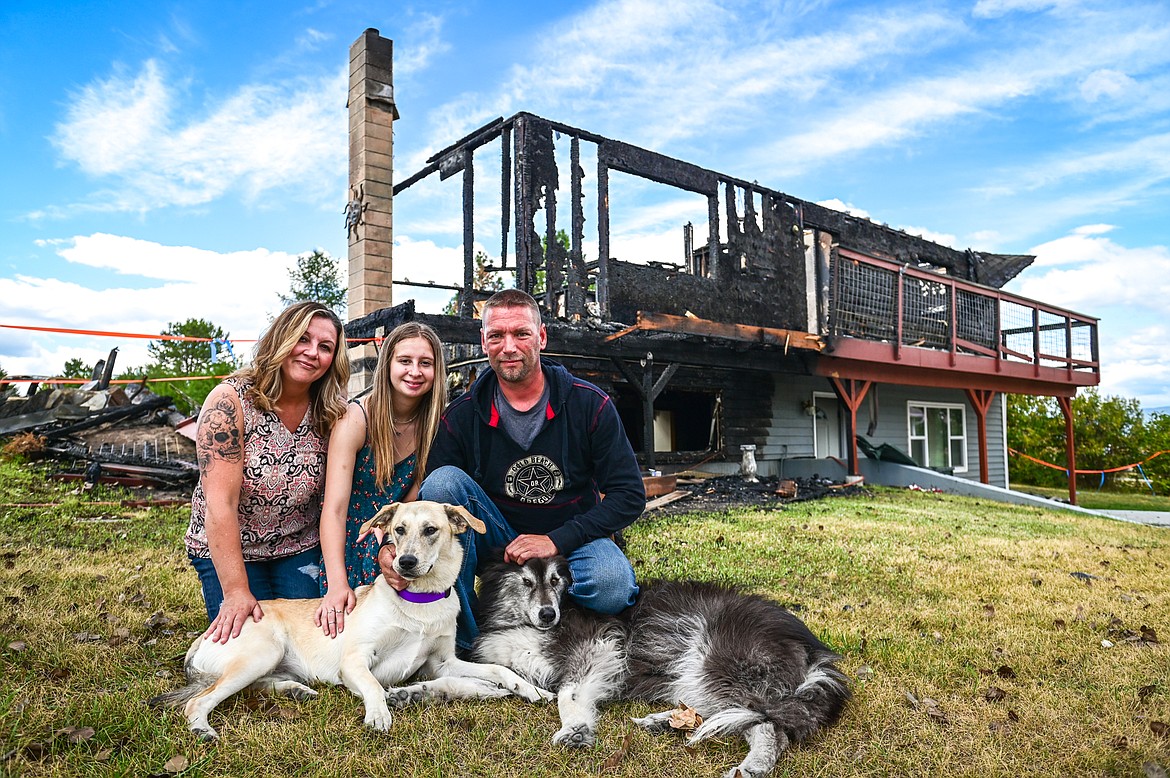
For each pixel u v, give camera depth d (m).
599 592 2.83
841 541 6.06
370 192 8.66
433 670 2.69
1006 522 8.02
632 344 9.15
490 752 2.12
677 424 13.88
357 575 2.88
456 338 7.74
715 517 7.30
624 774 2.02
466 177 9.66
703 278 10.30
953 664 2.99
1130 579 5.00
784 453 13.26
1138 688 2.77
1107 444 19.94
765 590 4.29
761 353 10.97
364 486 2.94
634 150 9.38
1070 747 2.26
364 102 8.66
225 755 1.97
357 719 2.26
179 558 4.40
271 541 2.80
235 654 2.33
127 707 2.18
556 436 3.04
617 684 2.64
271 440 2.68
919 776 2.06
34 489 7.00
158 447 8.71
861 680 2.76
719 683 2.42
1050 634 3.49
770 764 2.06
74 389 11.05
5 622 2.86
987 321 14.61
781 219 11.59
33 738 1.97
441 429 3.07
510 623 2.82
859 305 12.01
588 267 11.08
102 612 3.08
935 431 16.38
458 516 2.67
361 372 8.27
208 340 8.58
